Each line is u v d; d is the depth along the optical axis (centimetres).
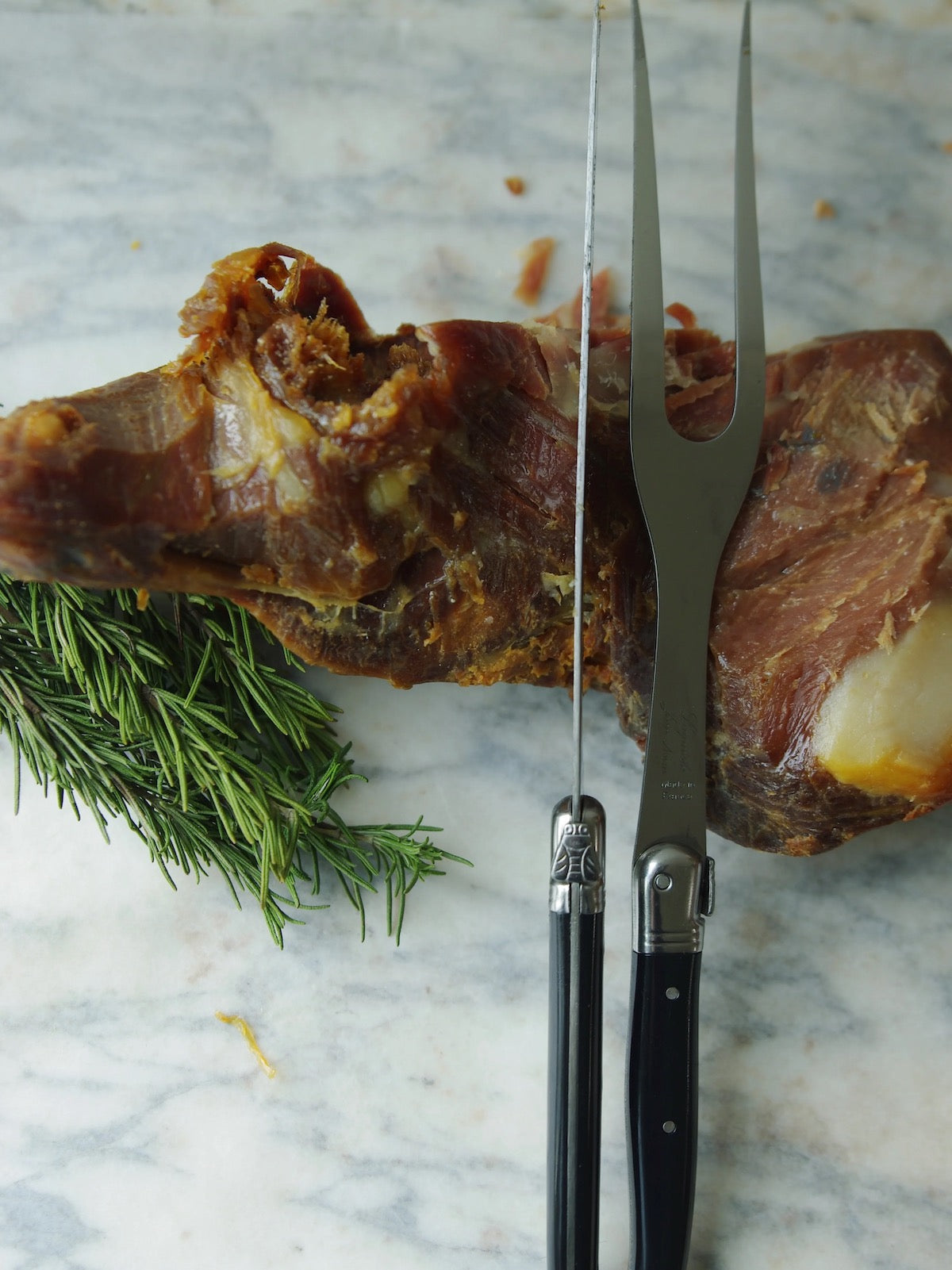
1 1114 30
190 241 32
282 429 23
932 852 30
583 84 32
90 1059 30
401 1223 29
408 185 32
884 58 32
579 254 32
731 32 32
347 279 32
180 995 30
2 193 32
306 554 24
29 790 31
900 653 25
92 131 32
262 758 30
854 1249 29
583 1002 25
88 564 24
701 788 26
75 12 32
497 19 33
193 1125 30
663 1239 26
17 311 32
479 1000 30
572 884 25
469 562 25
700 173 32
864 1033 30
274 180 32
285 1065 30
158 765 30
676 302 32
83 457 23
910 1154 29
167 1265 29
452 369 24
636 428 26
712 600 26
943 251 32
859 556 25
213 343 24
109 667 28
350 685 31
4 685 28
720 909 30
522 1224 29
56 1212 29
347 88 32
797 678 25
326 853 29
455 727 31
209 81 32
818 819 26
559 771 31
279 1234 29
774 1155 29
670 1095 26
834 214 32
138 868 30
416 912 30
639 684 27
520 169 32
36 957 30
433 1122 30
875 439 26
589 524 26
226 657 29
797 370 26
